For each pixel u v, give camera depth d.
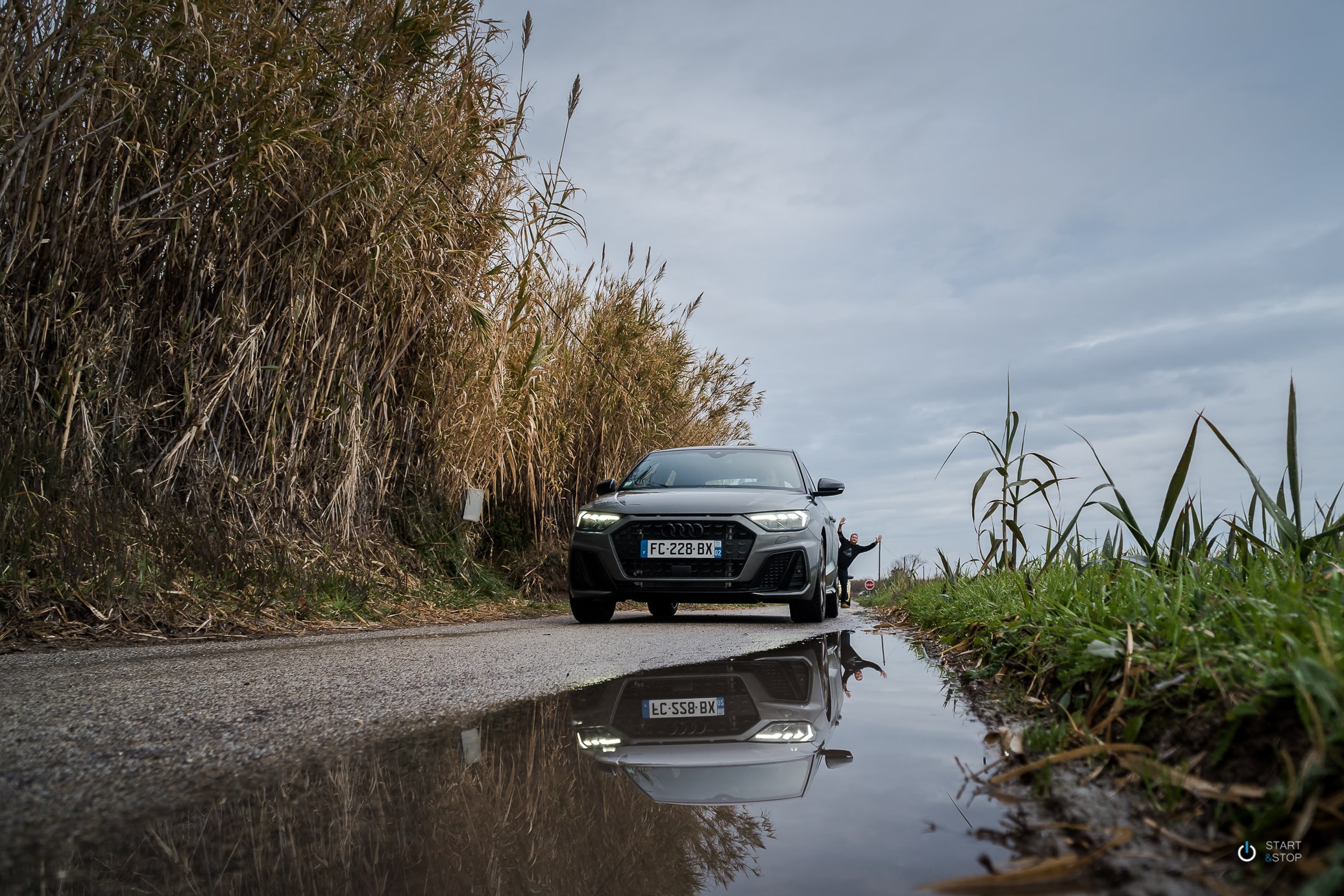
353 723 1.84
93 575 4.14
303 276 5.57
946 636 3.88
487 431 7.12
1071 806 1.16
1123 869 0.92
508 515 8.30
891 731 1.76
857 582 13.77
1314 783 0.93
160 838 1.08
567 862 0.98
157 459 5.00
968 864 0.95
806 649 3.63
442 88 6.68
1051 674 2.14
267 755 1.55
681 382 11.77
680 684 2.48
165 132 5.10
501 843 1.06
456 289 6.61
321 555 5.54
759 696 2.27
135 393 5.04
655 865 0.96
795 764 1.46
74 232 4.66
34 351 4.52
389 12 6.05
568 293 8.98
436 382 6.87
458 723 1.86
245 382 5.34
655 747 1.62
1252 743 1.14
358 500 6.21
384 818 1.17
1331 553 2.29
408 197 6.11
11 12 4.39
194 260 5.12
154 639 3.90
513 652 3.28
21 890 0.91
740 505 5.45
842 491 6.80
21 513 4.08
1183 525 2.79
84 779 1.37
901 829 1.09
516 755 1.55
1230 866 0.91
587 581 5.42
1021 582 3.32
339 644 3.66
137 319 5.05
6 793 1.29
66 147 4.65
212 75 5.09
